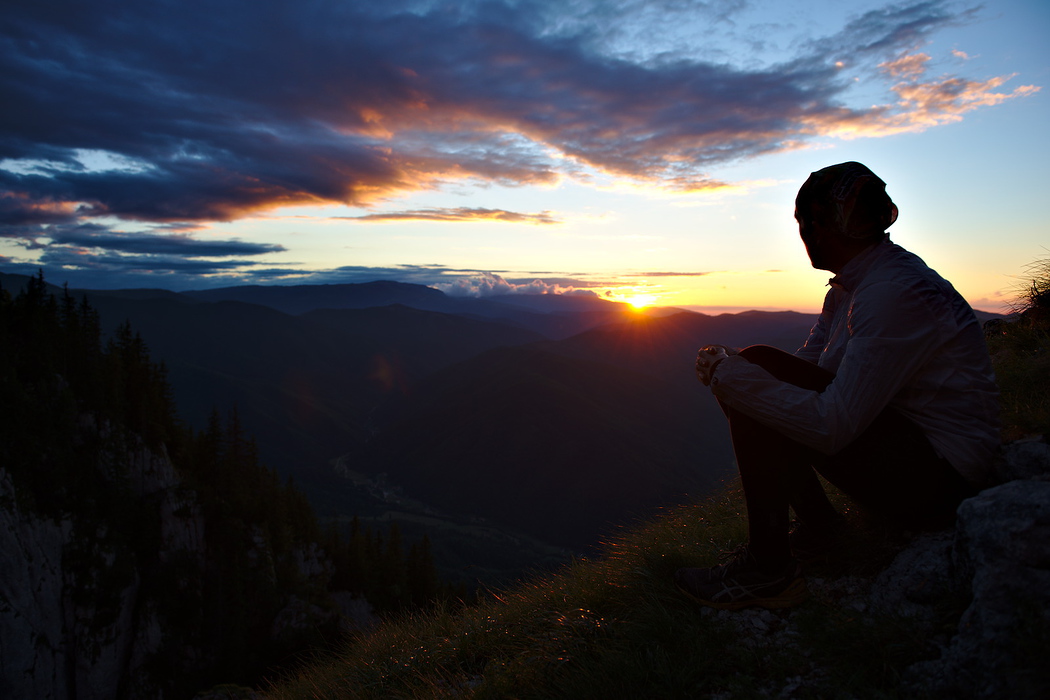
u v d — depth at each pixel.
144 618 67.62
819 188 2.17
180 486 78.25
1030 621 1.44
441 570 123.00
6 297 77.06
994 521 1.66
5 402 64.69
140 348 89.50
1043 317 4.09
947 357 1.94
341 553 90.38
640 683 2.17
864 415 1.85
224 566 75.31
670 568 2.88
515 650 3.03
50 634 59.53
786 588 2.29
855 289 2.15
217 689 6.49
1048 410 2.64
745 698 1.92
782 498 2.23
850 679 1.82
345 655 4.65
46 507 63.59
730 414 2.22
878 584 2.20
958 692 1.56
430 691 3.04
